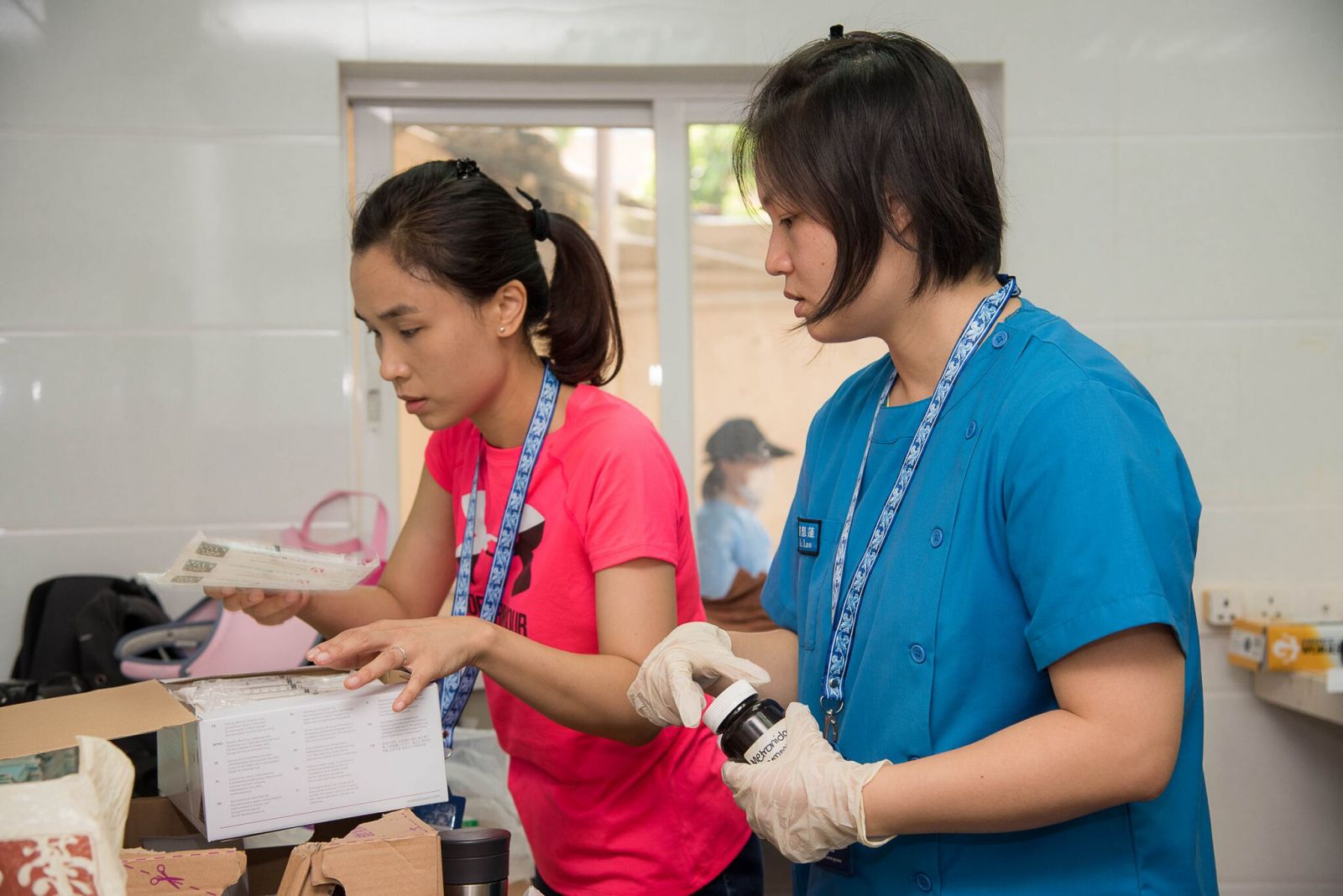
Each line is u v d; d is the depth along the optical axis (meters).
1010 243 2.47
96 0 2.30
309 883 0.83
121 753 0.75
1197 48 2.46
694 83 2.53
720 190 2.57
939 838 0.96
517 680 1.07
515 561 1.28
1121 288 2.48
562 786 1.33
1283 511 2.50
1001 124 2.48
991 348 0.99
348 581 1.14
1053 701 0.95
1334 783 2.48
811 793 0.88
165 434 2.33
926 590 0.97
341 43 2.36
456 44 2.39
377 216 1.19
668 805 1.30
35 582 2.30
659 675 1.04
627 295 2.58
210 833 0.88
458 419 1.25
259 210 2.35
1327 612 2.48
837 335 1.04
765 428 2.58
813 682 1.11
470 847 0.90
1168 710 0.85
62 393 2.30
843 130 0.94
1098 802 0.84
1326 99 2.48
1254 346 2.49
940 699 0.95
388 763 0.95
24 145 2.29
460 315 1.20
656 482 1.22
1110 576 0.84
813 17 2.43
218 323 2.34
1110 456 0.87
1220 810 2.49
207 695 0.97
